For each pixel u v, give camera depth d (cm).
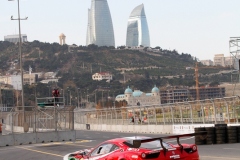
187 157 1619
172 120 5962
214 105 4988
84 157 1814
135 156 1567
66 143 4475
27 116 5947
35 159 3011
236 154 2608
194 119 5459
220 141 3466
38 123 5038
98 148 1772
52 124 5328
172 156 1592
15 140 4638
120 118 7919
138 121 7306
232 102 4759
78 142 4566
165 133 6103
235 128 3506
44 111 5238
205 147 3212
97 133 6912
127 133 6606
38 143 4684
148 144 1655
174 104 5878
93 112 9238
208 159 2402
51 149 3759
